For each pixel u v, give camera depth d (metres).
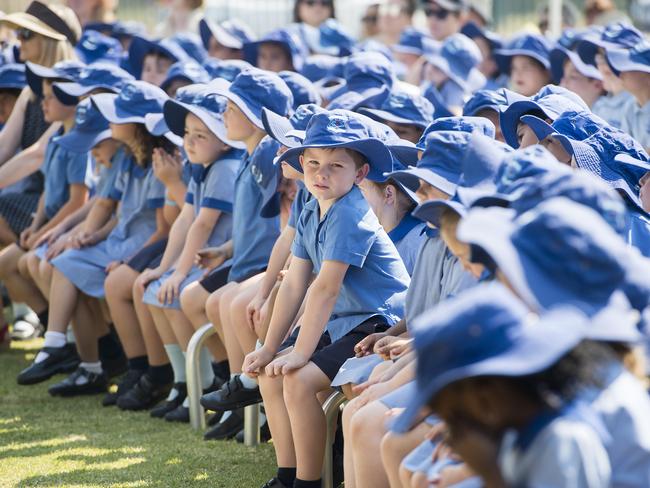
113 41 26.45
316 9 33.22
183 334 17.11
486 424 6.83
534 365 6.51
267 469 14.43
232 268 16.30
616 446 7.01
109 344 19.91
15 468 14.70
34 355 22.03
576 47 21.50
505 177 9.09
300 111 15.04
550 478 6.59
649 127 18.00
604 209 7.96
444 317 6.79
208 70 24.25
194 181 17.53
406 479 9.38
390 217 13.73
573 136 12.54
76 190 20.91
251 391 14.15
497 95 16.02
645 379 8.20
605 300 7.24
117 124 18.44
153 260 18.47
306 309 12.44
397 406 10.45
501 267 7.21
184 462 14.80
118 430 16.69
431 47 27.34
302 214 13.15
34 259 20.41
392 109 17.48
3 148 22.64
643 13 38.25
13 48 25.97
